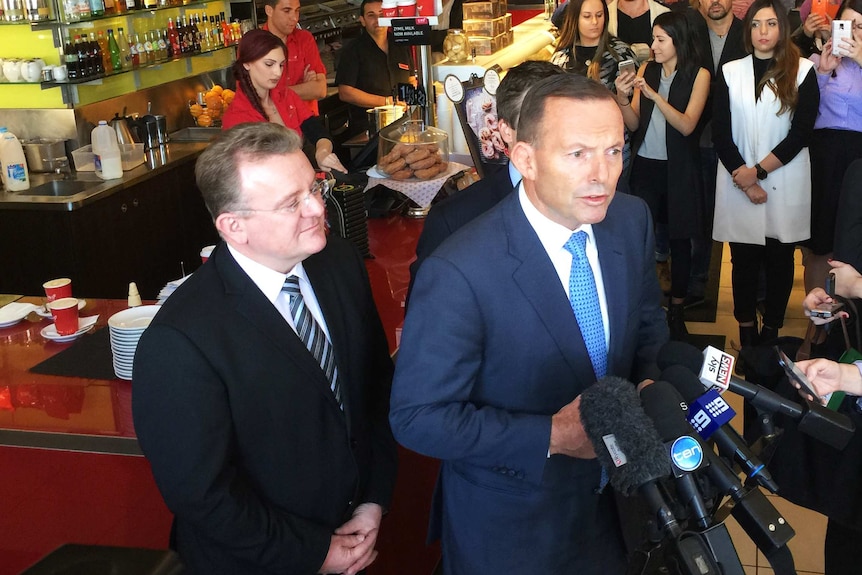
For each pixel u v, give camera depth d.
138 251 5.11
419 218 3.91
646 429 1.36
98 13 5.18
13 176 4.81
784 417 2.26
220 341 1.73
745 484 1.46
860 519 2.19
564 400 1.82
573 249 1.82
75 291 4.66
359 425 2.00
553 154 1.60
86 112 5.28
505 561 1.90
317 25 7.57
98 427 2.30
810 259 4.70
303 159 1.76
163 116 5.70
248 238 1.75
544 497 1.86
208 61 6.57
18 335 2.93
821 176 4.44
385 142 3.84
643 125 4.64
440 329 1.73
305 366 1.82
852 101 4.34
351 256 2.08
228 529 1.72
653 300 2.09
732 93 4.27
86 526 2.37
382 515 2.09
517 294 1.76
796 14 5.54
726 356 1.59
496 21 5.00
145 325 2.58
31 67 4.99
